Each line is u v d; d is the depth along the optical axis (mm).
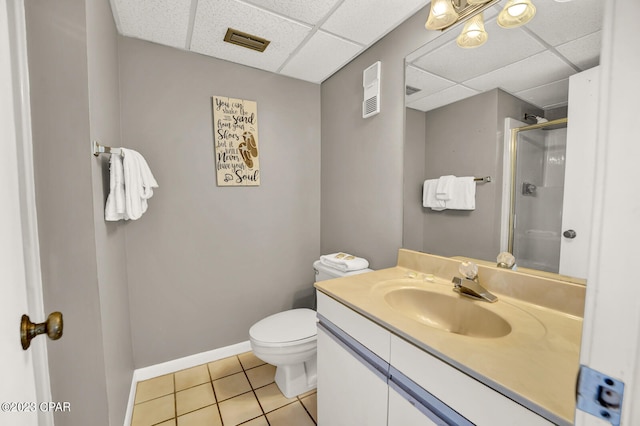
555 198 875
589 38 804
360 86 1736
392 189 1528
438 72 1244
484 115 1076
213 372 1739
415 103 1367
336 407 1072
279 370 1604
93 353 906
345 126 1894
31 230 657
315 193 2205
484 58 1063
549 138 888
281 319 1611
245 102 1852
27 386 599
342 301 1016
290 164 2078
